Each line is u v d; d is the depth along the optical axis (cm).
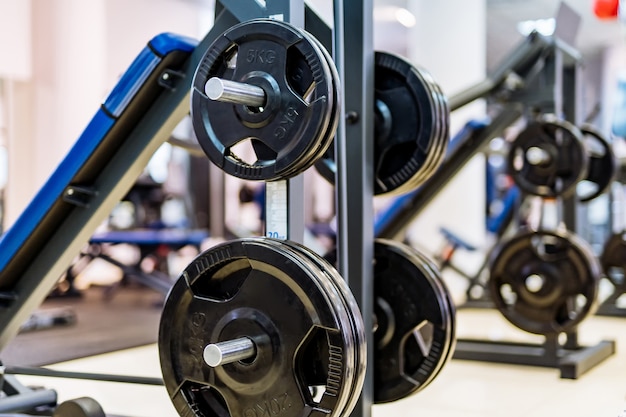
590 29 971
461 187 650
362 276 204
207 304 171
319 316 156
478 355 387
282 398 162
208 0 865
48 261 251
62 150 710
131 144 239
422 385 212
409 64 213
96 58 719
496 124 395
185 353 174
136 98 229
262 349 162
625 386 332
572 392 321
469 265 665
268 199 182
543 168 355
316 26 210
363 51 206
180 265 887
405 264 212
